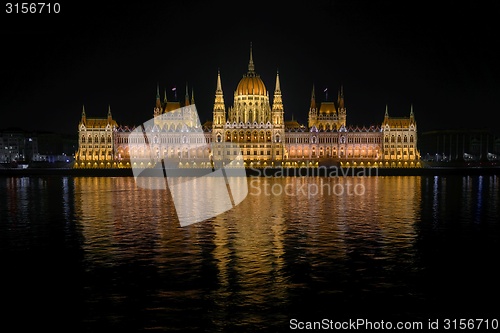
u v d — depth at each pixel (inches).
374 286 1604.3
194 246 2172.7
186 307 1425.9
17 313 1390.3
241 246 2170.3
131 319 1346.0
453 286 1604.3
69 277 1702.8
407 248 2135.8
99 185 6240.2
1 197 4544.8
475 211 3388.3
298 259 1931.6
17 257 1982.0
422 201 4094.5
